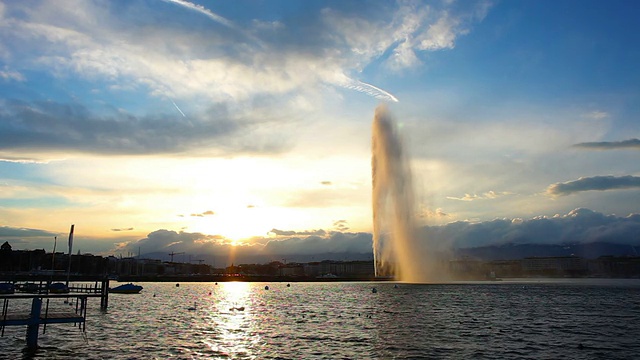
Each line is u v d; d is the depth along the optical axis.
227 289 172.00
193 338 42.78
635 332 47.06
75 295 52.16
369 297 104.31
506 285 176.88
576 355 35.47
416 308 74.25
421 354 35.25
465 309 72.25
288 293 134.25
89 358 33.56
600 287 166.88
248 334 45.41
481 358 34.03
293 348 37.72
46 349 36.69
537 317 60.66
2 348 36.75
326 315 64.06
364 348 37.62
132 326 51.03
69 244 83.56
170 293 134.75
